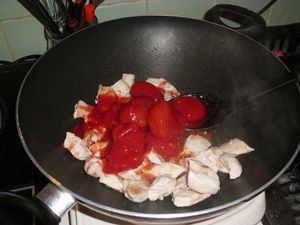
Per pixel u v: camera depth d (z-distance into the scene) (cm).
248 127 28
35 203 20
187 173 24
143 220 20
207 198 23
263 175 23
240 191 22
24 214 24
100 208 20
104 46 30
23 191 26
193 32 31
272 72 27
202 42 31
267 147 25
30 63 33
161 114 26
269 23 41
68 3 30
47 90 27
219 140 29
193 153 27
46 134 25
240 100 29
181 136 28
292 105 24
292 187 26
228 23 37
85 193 23
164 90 31
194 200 23
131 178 25
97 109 29
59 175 23
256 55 28
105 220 24
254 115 28
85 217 24
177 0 35
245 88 29
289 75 25
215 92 31
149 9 35
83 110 29
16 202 20
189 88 32
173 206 23
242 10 33
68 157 26
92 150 27
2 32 32
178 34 31
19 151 27
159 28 31
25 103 24
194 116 29
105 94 30
